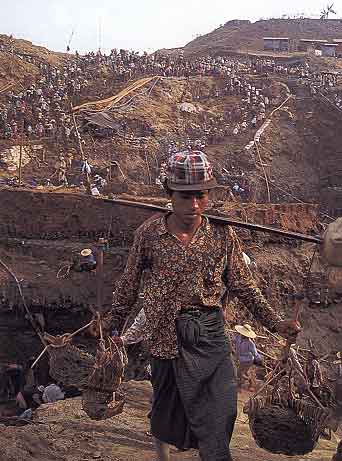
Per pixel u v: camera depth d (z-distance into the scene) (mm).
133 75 54906
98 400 4984
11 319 22812
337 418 8000
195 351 4082
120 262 23422
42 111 43062
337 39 102938
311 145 51281
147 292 4109
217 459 3945
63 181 33500
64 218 24750
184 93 53750
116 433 6359
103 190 31953
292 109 54344
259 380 13398
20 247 24391
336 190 47312
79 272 23375
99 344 5012
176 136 46750
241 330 13141
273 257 23078
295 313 4707
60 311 22766
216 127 50344
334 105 54375
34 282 22953
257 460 5961
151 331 4133
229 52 83062
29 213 24781
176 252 4051
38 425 6336
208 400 4051
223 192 28219
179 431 4238
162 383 4234
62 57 71000
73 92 48125
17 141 38562
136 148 42406
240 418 8805
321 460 5965
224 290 4379
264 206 24906
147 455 5707
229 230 4188
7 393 21672
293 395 5051
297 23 113125
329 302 22016
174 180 3967
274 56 78625
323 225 25406
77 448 5746
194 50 103750
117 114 45969
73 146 39875
